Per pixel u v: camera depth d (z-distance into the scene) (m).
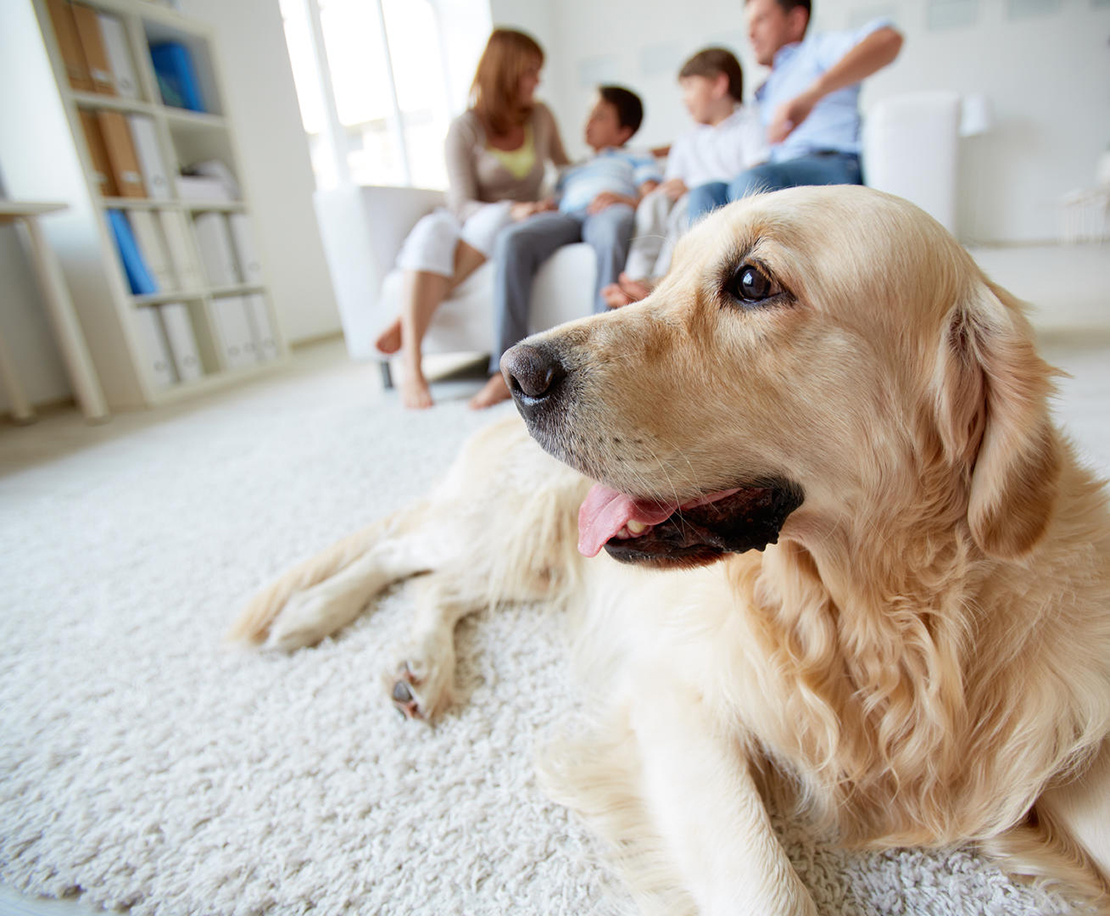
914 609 0.75
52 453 2.78
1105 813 0.68
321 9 5.87
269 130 5.26
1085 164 7.32
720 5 7.98
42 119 3.25
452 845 0.79
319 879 0.76
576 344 0.77
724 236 0.78
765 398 0.74
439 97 7.53
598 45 8.64
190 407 3.49
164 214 3.82
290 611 1.27
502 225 3.19
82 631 1.36
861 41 2.54
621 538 0.81
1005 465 0.69
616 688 1.05
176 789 0.92
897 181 2.64
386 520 1.49
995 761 0.72
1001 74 7.29
